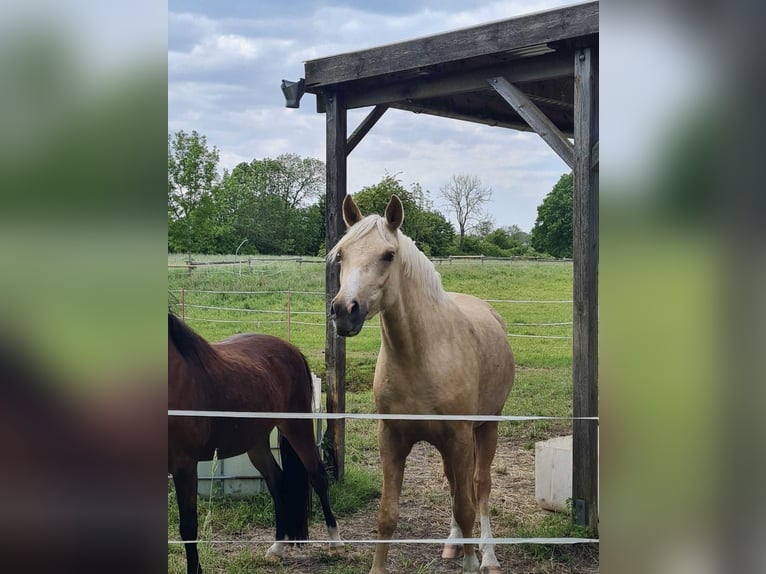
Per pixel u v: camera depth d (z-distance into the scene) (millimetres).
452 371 3336
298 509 3943
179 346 3445
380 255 3076
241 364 3801
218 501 4680
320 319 13945
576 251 3881
